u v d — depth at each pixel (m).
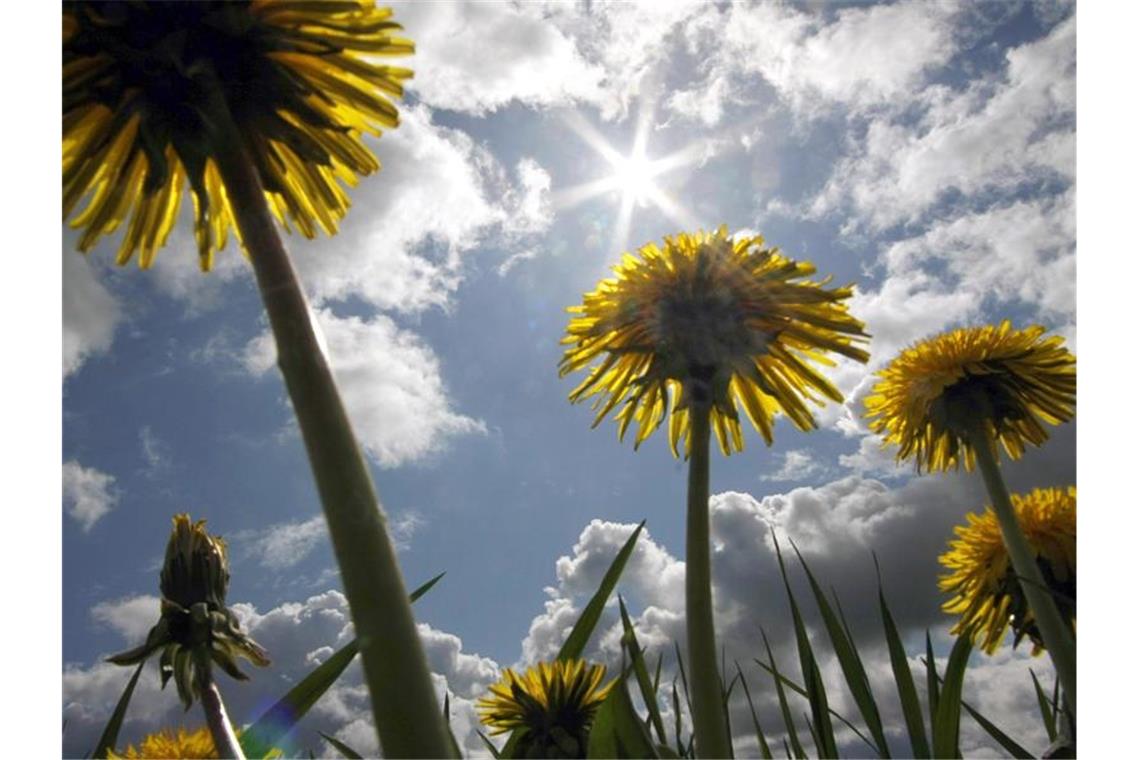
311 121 0.10
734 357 0.14
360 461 0.07
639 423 0.16
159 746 0.17
